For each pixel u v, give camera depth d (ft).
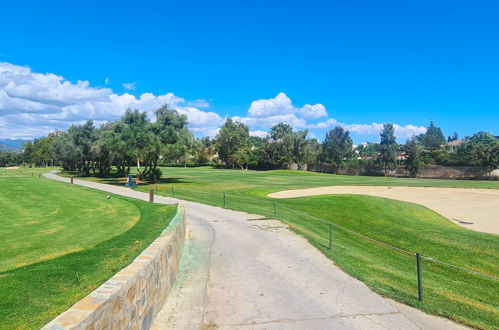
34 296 19.94
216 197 98.27
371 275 32.55
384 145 302.45
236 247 41.27
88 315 12.51
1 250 34.53
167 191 117.70
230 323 21.63
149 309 20.27
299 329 21.01
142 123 164.66
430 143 428.56
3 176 168.04
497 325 23.29
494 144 243.81
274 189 138.31
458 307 26.16
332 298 25.86
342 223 71.82
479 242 56.54
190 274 31.17
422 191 137.90
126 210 62.49
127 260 28.45
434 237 59.62
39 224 48.73
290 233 49.29
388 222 72.18
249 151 398.62
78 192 93.61
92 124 220.43
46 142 369.30
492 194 127.13
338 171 330.13
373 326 21.57
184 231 43.34
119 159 193.36
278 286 28.30
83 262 27.91
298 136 356.18
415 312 24.00
